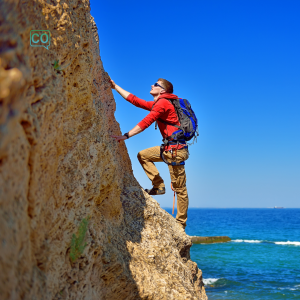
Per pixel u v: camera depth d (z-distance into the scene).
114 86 4.66
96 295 2.75
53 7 2.23
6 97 1.20
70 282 2.35
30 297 1.55
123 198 4.20
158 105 4.16
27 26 1.69
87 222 2.68
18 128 1.42
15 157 1.37
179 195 4.76
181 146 4.34
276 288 14.55
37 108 1.76
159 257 3.80
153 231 4.11
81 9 2.76
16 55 1.46
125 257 3.31
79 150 2.65
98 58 4.15
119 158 4.44
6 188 1.28
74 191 2.46
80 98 2.71
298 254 26.33
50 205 2.05
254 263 21.92
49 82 2.04
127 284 3.13
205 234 53.81
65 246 2.31
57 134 2.09
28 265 1.59
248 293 13.65
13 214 1.36
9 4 1.48
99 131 3.09
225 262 22.27
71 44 2.47
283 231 59.22
